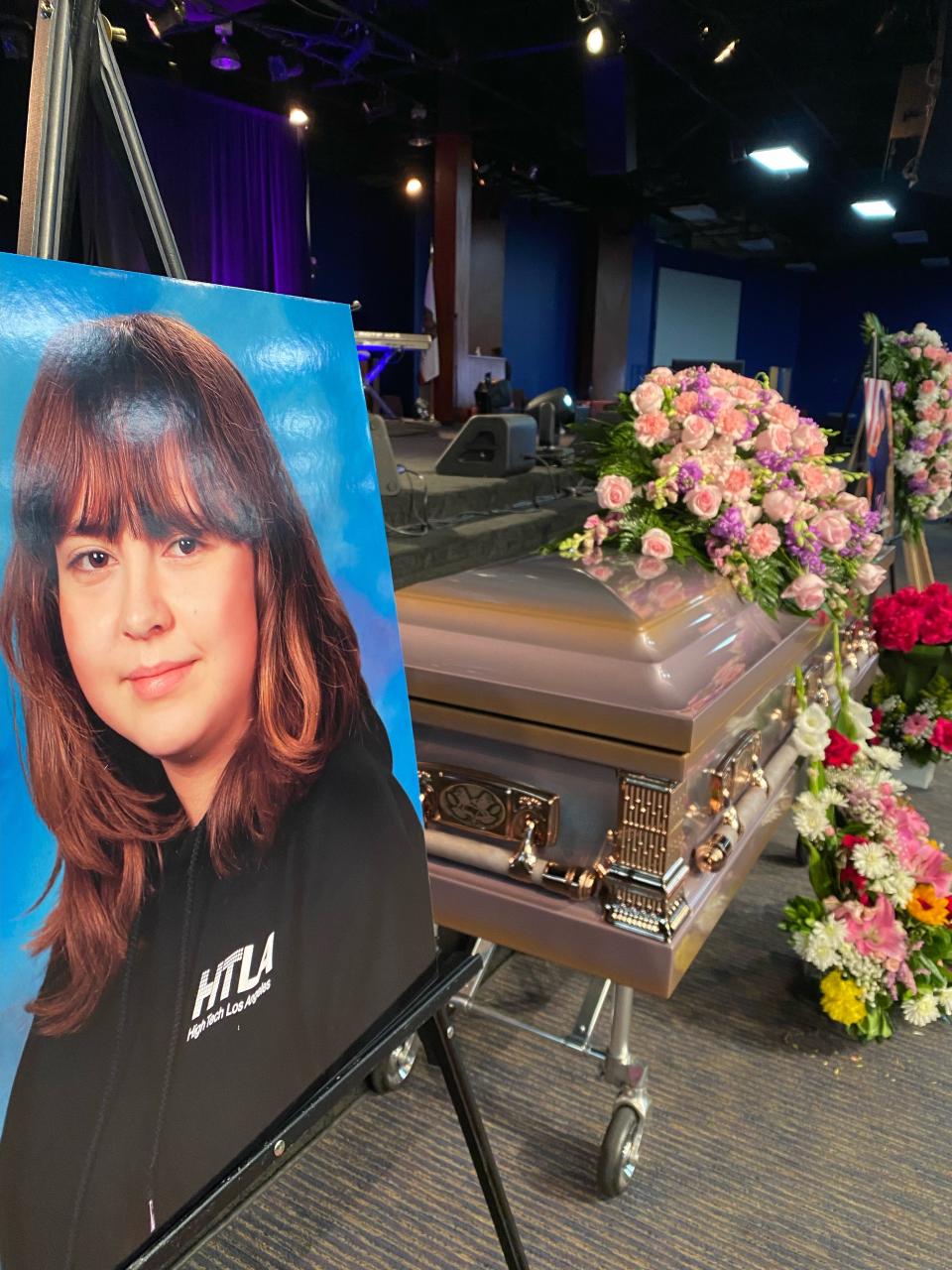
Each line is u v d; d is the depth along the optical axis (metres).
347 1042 0.81
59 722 0.56
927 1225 1.41
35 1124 0.55
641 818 1.32
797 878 2.50
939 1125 1.62
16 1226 0.54
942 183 6.63
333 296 12.00
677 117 9.37
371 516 0.85
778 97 8.59
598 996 1.59
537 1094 1.67
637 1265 1.32
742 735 1.65
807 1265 1.34
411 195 11.52
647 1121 1.61
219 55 7.20
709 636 1.53
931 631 2.98
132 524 0.61
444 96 9.17
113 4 6.50
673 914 1.34
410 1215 1.40
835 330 17.08
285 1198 1.43
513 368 13.19
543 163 11.27
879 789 1.95
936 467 3.59
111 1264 0.61
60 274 0.57
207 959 0.67
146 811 0.62
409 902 0.89
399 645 0.88
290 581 0.74
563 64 8.64
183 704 0.65
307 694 0.76
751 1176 1.50
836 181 11.35
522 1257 1.06
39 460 0.55
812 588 1.80
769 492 1.80
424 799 1.52
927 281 16.14
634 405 1.82
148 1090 0.62
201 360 0.67
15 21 6.47
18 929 0.54
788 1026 1.88
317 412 0.79
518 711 1.39
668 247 15.19
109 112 0.86
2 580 0.53
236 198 9.55
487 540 3.89
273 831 0.73
